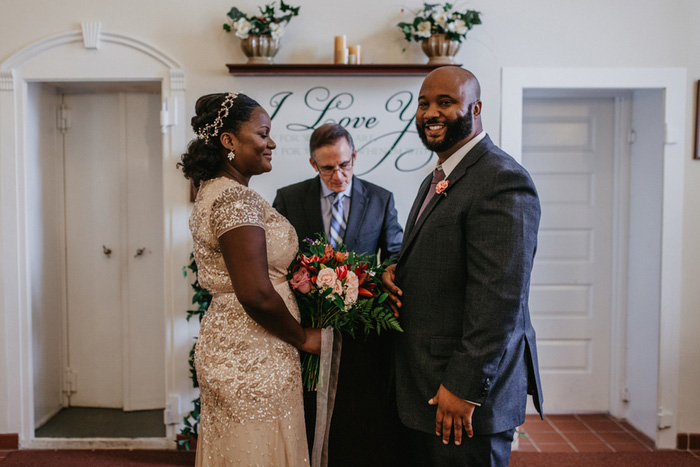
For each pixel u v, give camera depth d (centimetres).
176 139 322
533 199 162
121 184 368
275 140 324
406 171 327
